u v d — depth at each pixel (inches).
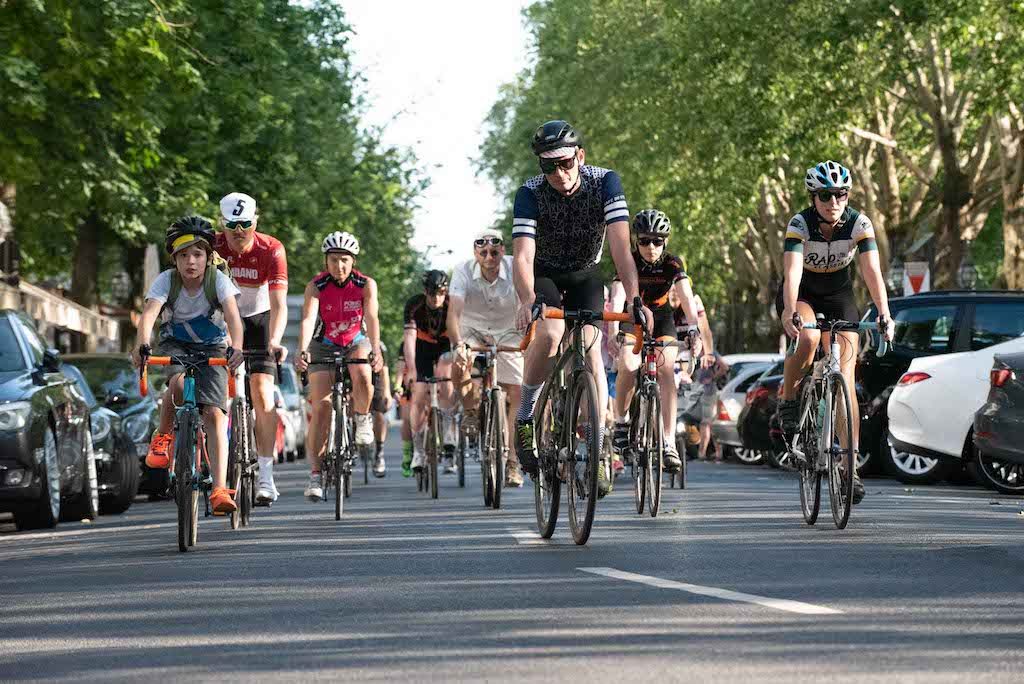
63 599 791.1
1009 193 3297.2
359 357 1396.4
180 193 3216.0
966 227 3683.6
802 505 1131.9
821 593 732.7
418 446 1747.0
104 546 1109.7
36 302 3331.7
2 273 2471.7
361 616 692.7
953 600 706.8
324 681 545.6
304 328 1374.3
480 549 966.4
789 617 658.8
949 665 547.8
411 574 842.8
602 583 779.4
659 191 4475.9
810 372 1151.6
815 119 3705.7
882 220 4020.7
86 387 1576.0
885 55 3474.4
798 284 1137.4
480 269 1471.5
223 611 722.8
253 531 1177.4
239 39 2787.9
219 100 2871.6
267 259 1219.9
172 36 2347.4
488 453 1405.0
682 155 4239.7
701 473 2090.3
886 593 732.0
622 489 1630.2
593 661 567.5
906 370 1859.0
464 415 1505.9
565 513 1194.6
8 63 2215.8
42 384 1343.5
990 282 5713.6
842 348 1102.4
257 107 2893.7
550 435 1010.1
